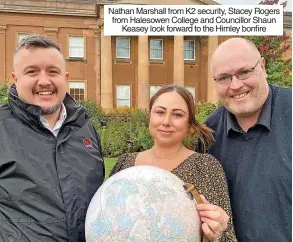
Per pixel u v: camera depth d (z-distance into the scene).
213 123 0.97
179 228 0.64
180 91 0.85
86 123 0.91
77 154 0.85
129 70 8.91
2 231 0.78
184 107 0.84
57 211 0.79
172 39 9.06
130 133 4.97
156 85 9.05
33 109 0.82
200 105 6.53
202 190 0.79
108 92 8.55
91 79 8.67
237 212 0.87
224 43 0.90
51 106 0.85
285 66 6.04
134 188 0.66
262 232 0.83
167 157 0.85
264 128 0.87
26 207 0.78
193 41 9.23
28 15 8.39
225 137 0.92
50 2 8.45
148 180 0.67
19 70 0.84
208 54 9.06
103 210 0.66
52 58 0.85
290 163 0.83
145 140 4.88
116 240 0.63
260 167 0.85
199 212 0.68
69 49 8.59
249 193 0.85
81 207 0.81
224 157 0.91
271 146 0.86
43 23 8.47
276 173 0.84
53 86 0.85
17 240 0.77
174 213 0.65
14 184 0.79
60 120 0.88
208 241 0.68
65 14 8.53
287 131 0.85
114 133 4.92
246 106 0.87
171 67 9.08
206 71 9.16
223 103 0.91
